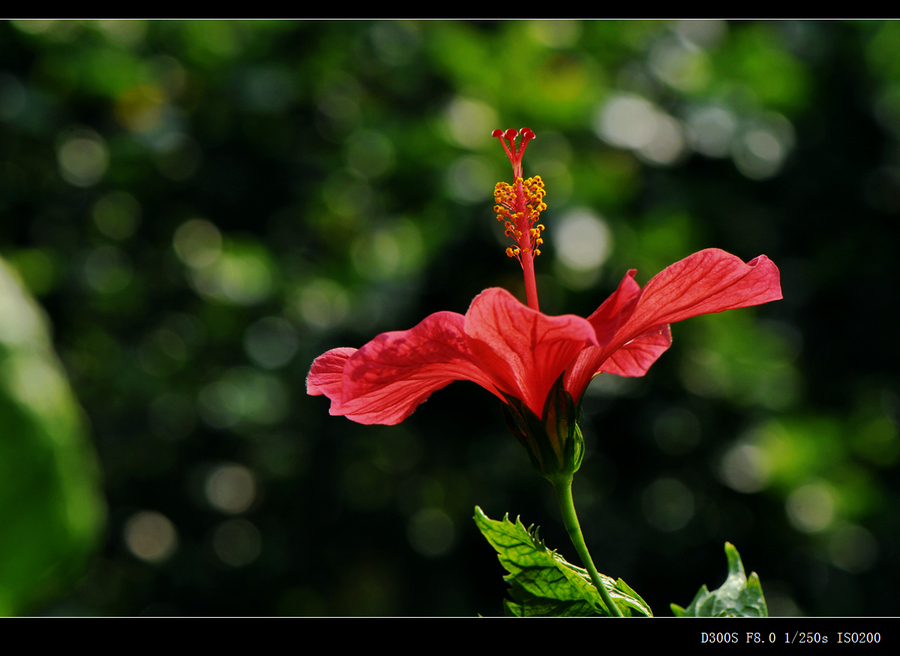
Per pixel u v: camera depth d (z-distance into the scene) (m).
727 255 1.27
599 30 4.13
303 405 4.59
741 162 3.87
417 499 4.83
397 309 4.13
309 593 4.80
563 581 1.32
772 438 3.98
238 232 4.48
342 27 4.11
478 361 1.31
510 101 3.91
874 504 4.07
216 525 4.62
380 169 4.25
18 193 4.14
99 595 4.41
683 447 4.06
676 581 4.10
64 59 3.80
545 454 1.35
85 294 4.29
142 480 4.47
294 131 4.33
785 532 4.08
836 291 4.48
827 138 4.30
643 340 1.63
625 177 3.89
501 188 1.49
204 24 4.14
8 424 0.31
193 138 4.25
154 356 4.57
